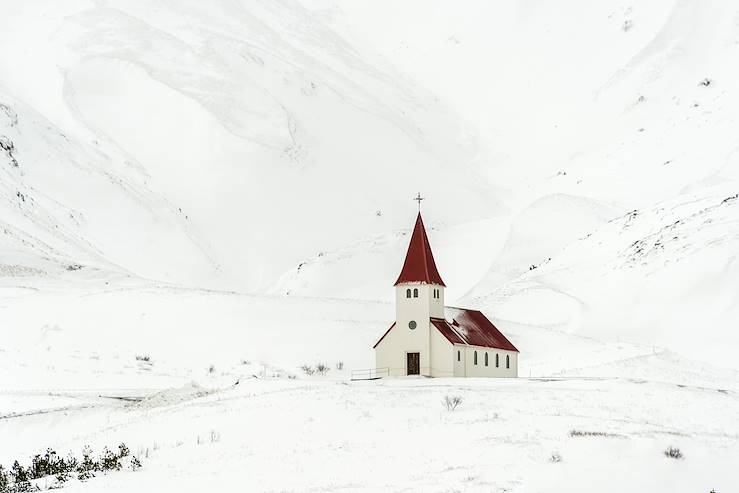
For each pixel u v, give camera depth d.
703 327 110.50
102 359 85.44
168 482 35.19
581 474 35.41
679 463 37.62
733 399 56.09
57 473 38.69
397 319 71.00
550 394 55.38
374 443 41.91
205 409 52.16
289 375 83.19
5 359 83.56
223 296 107.00
